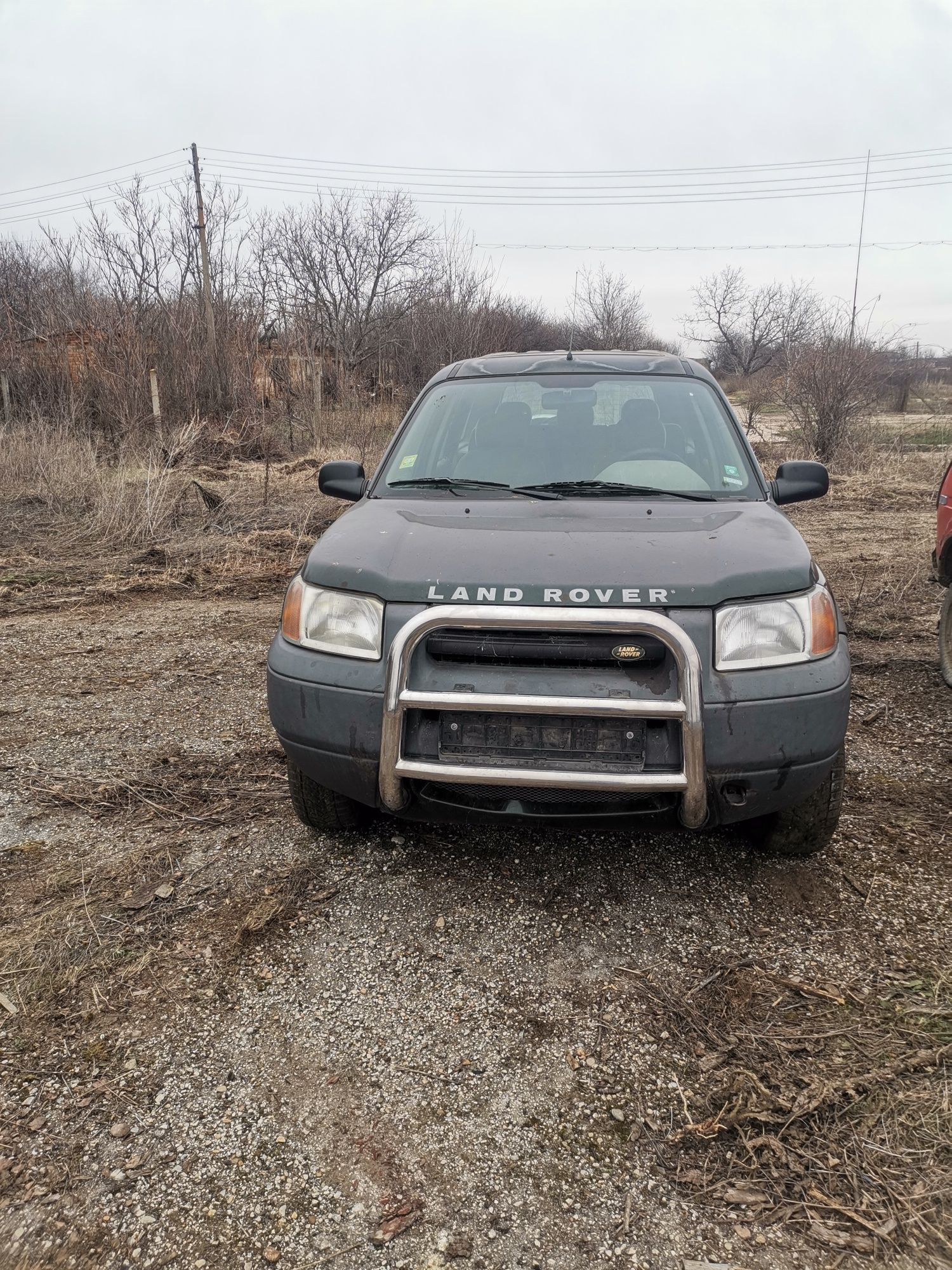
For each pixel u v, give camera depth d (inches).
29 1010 91.0
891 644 220.1
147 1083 81.6
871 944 100.3
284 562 324.8
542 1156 73.6
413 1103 79.1
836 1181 70.7
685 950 99.8
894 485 522.3
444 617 92.7
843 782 114.4
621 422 140.1
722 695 91.9
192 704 180.5
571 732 93.6
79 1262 65.0
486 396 149.2
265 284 1074.7
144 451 541.6
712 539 103.3
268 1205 69.4
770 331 1915.6
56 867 118.0
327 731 100.5
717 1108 78.1
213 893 111.8
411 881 113.9
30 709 177.8
